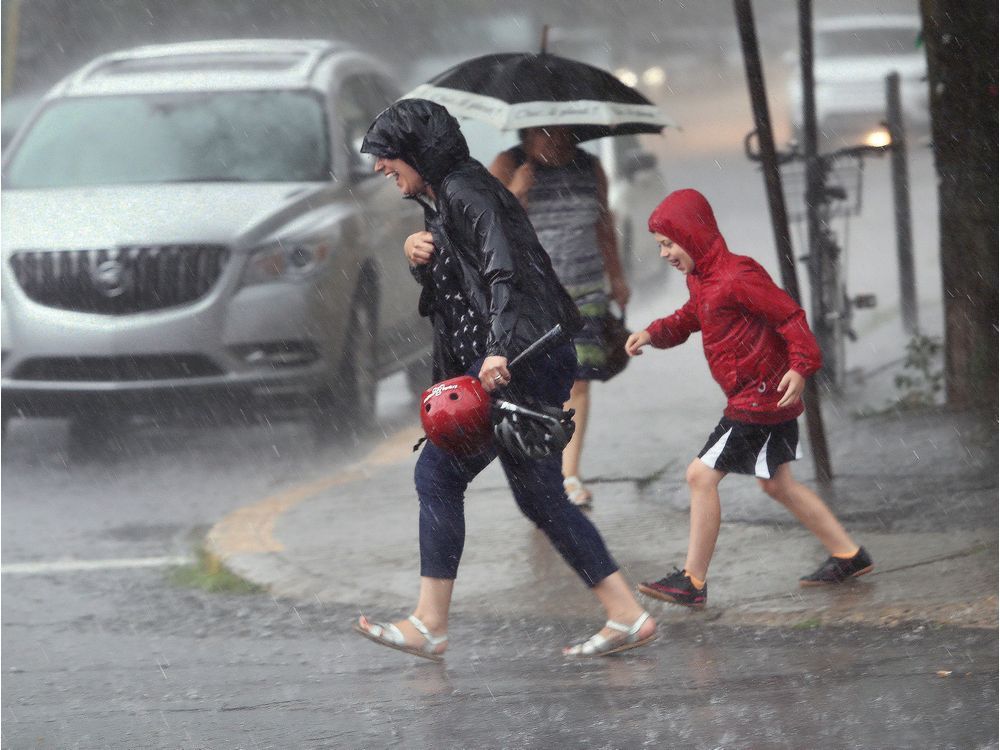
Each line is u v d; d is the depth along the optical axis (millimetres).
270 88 38062
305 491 30797
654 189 55656
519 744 15961
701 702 17062
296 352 33438
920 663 18094
